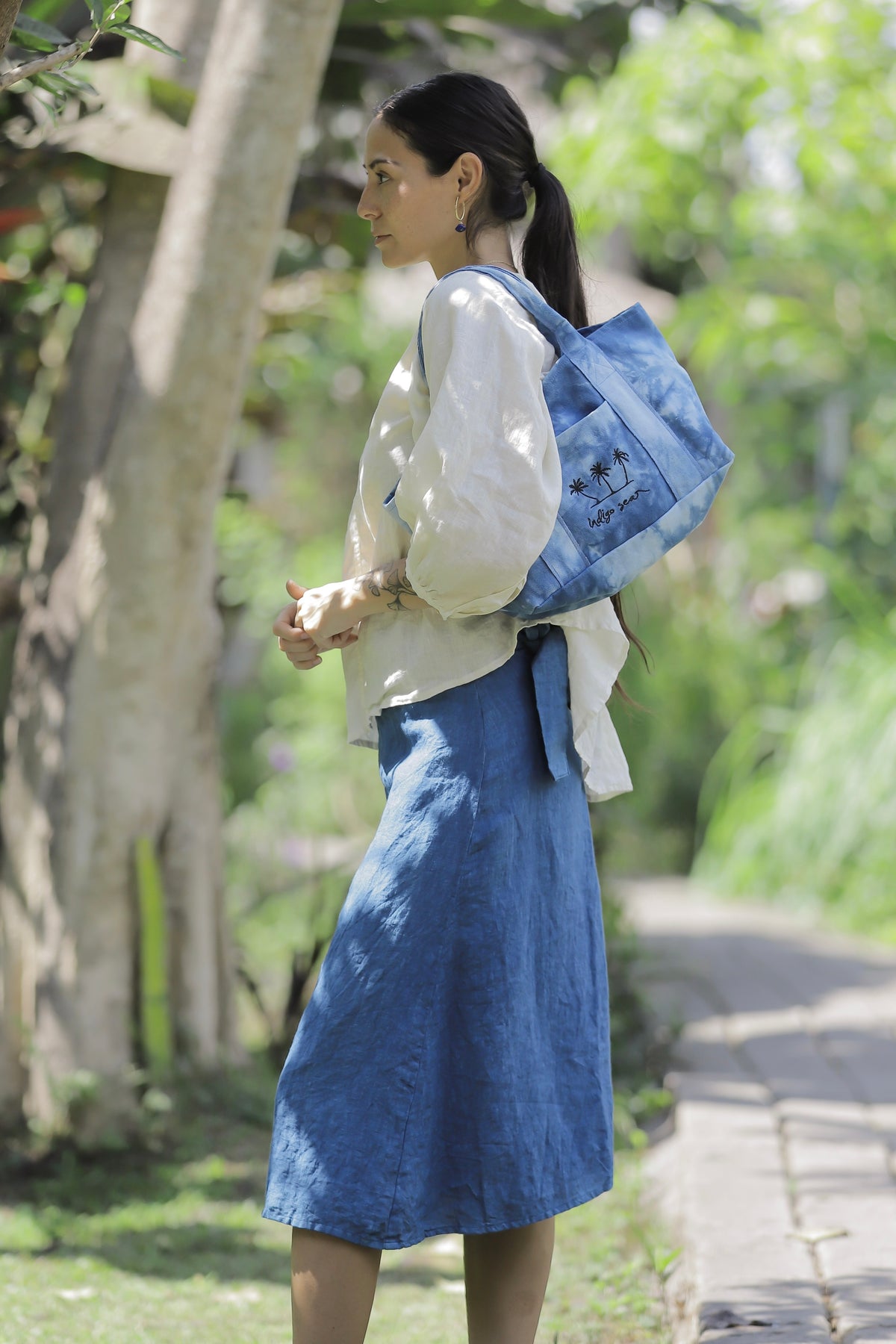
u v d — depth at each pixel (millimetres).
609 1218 4516
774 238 11836
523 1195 2535
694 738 13664
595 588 2531
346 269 7102
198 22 5496
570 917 2695
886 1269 3668
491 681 2629
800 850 10797
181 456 5141
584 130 11430
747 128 11320
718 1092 5480
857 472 12211
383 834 2600
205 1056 5613
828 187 11656
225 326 5027
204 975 5648
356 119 7113
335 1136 2496
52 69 2910
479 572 2395
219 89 4938
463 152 2748
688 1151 4715
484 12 6094
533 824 2637
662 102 11156
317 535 13352
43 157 5395
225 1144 5281
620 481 2557
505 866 2576
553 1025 2652
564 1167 2617
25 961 5375
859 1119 5125
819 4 11070
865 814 10422
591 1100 2688
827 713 11109
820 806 10727
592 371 2605
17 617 5824
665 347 2756
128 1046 5332
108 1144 5117
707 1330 3316
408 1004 2523
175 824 5523
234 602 8953
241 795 11906
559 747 2688
